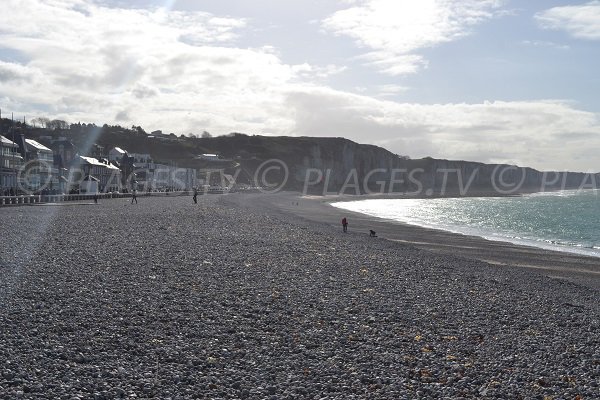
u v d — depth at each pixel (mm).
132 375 10023
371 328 14250
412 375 10914
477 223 80438
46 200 74062
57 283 17594
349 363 11383
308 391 9742
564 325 16469
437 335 14094
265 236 37469
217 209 67000
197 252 26938
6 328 12305
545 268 33438
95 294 16281
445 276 24781
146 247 27984
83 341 11758
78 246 27438
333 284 20328
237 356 11461
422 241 47125
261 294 17594
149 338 12297
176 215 53438
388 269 25516
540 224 79562
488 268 30281
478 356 12531
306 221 59844
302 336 13133
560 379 11219
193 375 10195
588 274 31625
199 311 14945
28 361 10336
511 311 17969
